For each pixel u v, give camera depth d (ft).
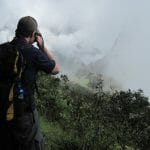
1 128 14.44
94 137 44.29
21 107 14.29
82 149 43.37
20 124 14.35
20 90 14.32
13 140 14.44
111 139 44.80
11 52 14.55
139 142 47.62
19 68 14.43
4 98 14.20
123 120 48.96
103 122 47.16
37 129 14.97
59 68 15.51
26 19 15.16
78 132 46.06
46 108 54.95
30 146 14.69
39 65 14.96
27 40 15.14
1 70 14.43
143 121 49.98
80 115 48.52
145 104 52.49
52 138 43.73
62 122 51.52
